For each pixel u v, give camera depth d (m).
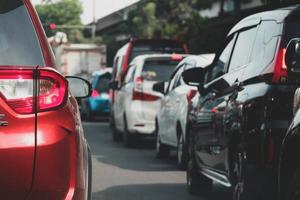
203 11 37.94
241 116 7.64
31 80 4.76
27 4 5.11
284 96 7.02
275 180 6.98
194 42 30.86
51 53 5.12
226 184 8.66
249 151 7.32
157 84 15.98
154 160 15.50
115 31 68.50
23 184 4.67
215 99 9.30
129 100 18.44
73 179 4.86
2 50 4.94
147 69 18.34
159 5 38.28
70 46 40.00
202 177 10.45
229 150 8.27
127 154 16.84
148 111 18.19
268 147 7.01
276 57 7.18
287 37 7.27
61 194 4.78
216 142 9.03
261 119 7.10
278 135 6.97
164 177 12.62
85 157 5.32
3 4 5.04
